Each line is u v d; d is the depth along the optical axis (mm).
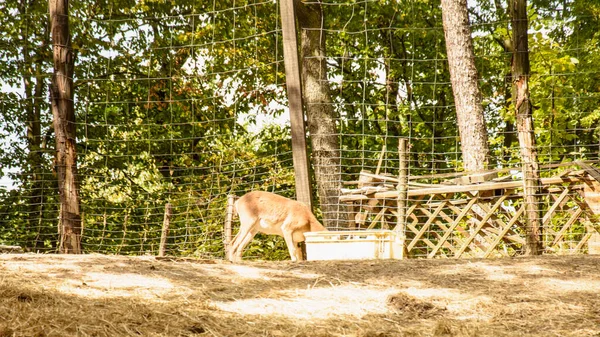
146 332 5031
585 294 6629
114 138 22359
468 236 11820
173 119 23000
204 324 5316
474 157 14133
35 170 21203
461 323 5750
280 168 20672
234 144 22703
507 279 7215
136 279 6828
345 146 23312
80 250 10805
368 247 9008
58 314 5211
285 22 10633
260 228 10602
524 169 10586
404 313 6102
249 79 21797
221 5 21766
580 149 19328
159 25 22406
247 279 7109
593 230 10539
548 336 5422
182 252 18641
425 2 23266
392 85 25000
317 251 9164
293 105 10609
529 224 10508
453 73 14430
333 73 24984
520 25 10688
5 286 5910
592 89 19188
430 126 25594
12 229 17547
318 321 5715
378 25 24172
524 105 10602
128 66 22297
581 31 20516
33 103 22266
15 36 21719
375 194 12305
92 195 19234
